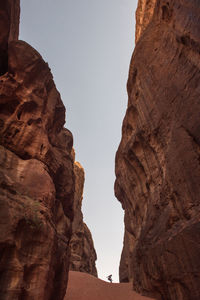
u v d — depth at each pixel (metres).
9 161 12.52
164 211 15.83
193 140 12.68
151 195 20.03
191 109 12.95
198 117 12.20
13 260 9.52
